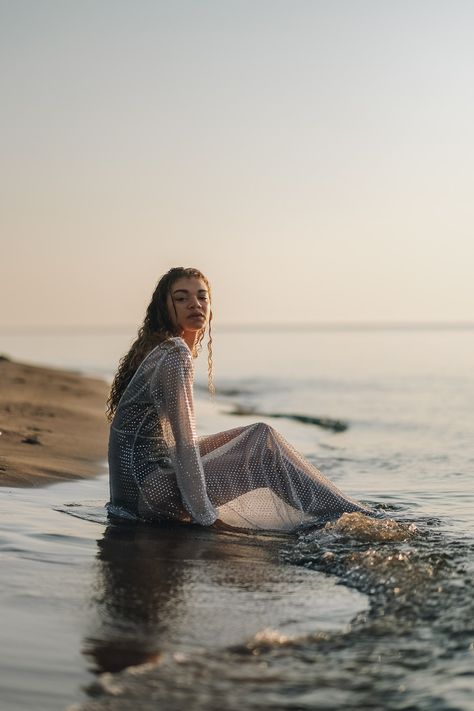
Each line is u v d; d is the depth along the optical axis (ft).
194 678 9.31
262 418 43.55
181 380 17.04
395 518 18.12
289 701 8.81
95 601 11.83
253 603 11.91
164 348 17.26
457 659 9.87
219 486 17.25
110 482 18.01
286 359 130.62
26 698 8.74
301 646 10.25
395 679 9.34
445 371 94.94
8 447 24.93
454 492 22.35
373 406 53.52
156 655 9.93
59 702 8.68
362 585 12.78
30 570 13.20
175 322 18.29
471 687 9.15
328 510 17.39
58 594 12.08
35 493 19.43
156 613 11.39
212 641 10.39
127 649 10.09
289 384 74.02
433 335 415.44
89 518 17.16
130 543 15.25
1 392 42.27
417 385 72.90
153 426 17.53
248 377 84.07
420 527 17.16
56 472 22.17
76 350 183.42
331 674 9.46
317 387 70.28
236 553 14.82
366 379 81.00
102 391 52.54
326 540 15.53
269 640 10.39
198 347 19.12
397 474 25.96
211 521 16.80
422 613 11.41
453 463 28.60
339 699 8.87
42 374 59.41
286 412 48.49
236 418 42.57
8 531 15.53
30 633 10.50
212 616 11.32
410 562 13.71
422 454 31.04
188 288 18.17
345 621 11.15
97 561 13.93
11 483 20.17
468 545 15.23
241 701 8.80
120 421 17.66
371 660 9.84
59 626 10.79
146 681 9.21
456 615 11.32
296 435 37.09
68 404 40.98
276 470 17.46
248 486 17.30
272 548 15.28
